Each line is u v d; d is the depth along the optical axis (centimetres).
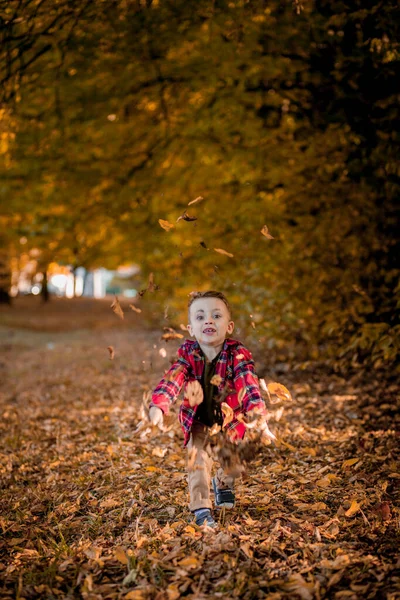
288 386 809
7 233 1182
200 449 361
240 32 721
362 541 334
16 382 1102
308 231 802
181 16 703
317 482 426
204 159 949
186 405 362
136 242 1151
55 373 1175
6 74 708
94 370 1161
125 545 346
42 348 1650
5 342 1800
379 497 389
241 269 897
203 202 954
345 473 448
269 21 704
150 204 1038
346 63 672
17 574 320
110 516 395
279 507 388
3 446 620
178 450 541
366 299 693
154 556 324
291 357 934
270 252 841
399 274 680
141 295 371
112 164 1005
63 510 414
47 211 1101
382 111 664
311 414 645
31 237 1187
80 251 1226
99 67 802
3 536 379
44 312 2842
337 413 643
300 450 512
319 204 795
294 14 680
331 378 836
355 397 704
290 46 726
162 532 356
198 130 905
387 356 568
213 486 390
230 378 359
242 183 898
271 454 506
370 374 817
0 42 643
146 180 1004
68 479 487
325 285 801
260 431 345
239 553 321
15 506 428
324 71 729
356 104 696
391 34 575
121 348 1515
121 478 468
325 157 764
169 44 759
